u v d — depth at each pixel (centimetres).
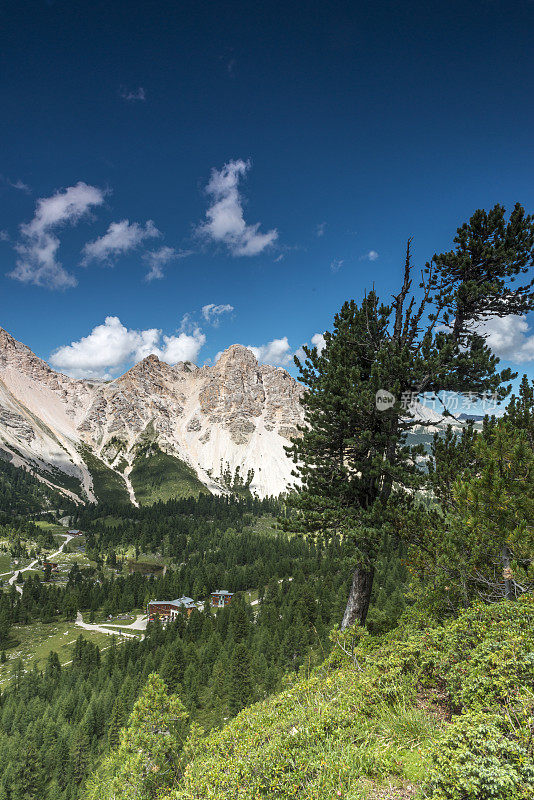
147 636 11338
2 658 10544
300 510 1767
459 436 1494
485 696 631
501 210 1642
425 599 1117
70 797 5478
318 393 1728
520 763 444
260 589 13938
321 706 755
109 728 6025
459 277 1775
